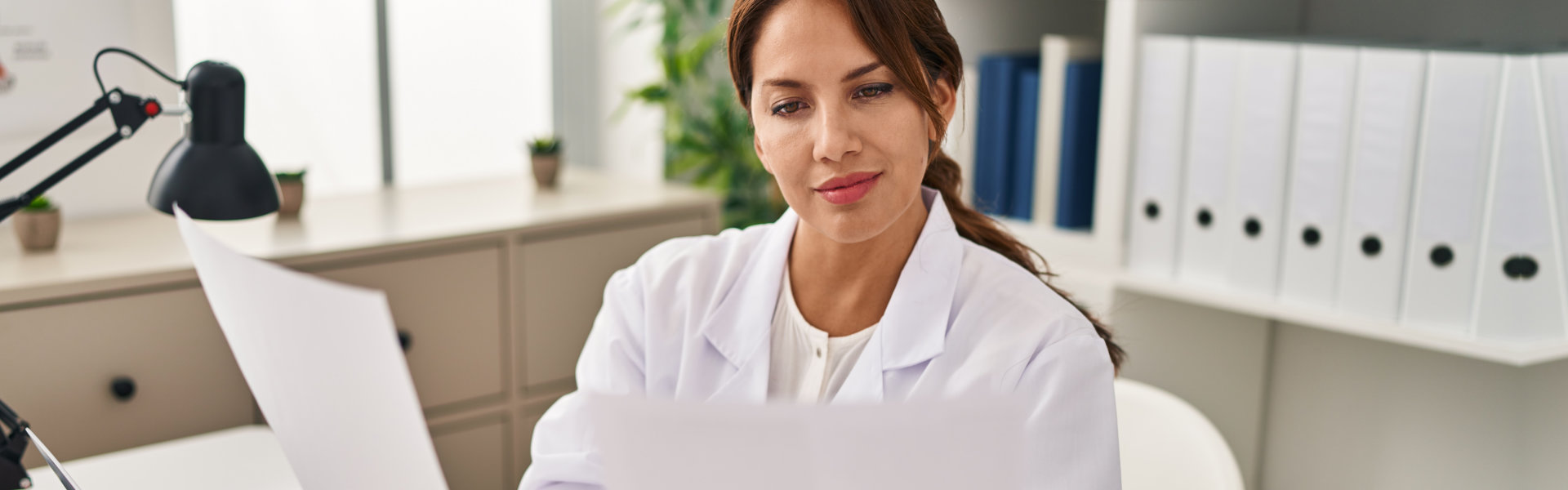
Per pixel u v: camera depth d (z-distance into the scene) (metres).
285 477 1.18
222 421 1.70
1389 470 1.72
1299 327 1.79
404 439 0.68
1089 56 1.71
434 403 1.86
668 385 0.99
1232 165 1.48
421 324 1.82
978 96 1.81
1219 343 1.72
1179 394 1.69
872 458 0.59
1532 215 1.26
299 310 0.66
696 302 0.99
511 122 2.51
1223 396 1.75
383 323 0.61
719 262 1.02
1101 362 0.82
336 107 2.25
